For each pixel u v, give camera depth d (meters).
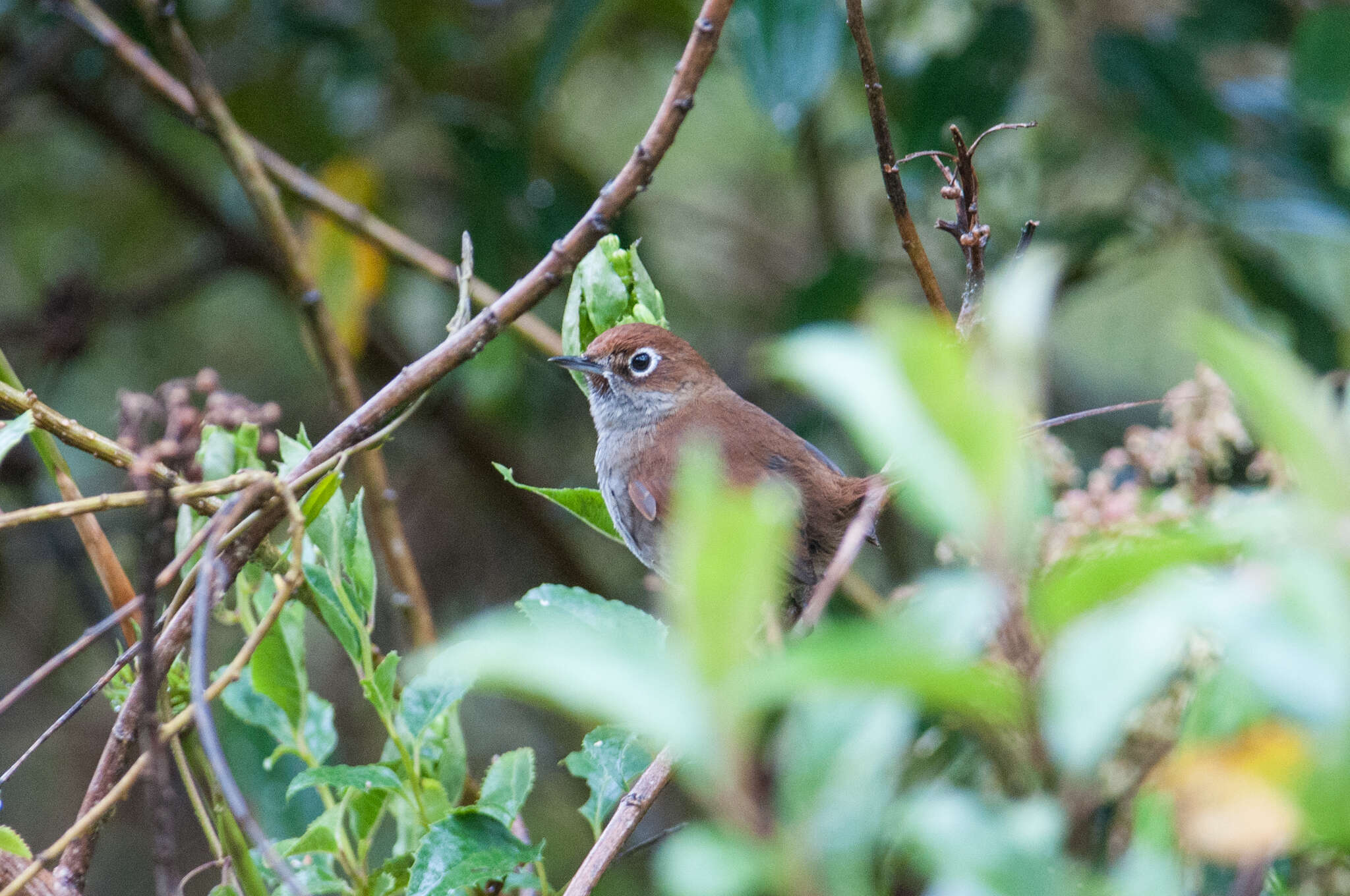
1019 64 11.02
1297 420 2.68
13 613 13.56
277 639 6.02
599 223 6.37
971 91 11.04
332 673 13.27
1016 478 2.73
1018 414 2.77
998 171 12.80
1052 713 2.56
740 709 2.58
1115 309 14.81
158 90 9.57
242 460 6.22
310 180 10.28
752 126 15.41
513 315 6.30
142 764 4.70
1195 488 6.78
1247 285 11.70
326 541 5.80
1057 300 12.10
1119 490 6.88
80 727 13.21
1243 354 2.70
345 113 13.13
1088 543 4.70
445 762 5.96
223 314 15.28
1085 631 2.62
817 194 13.75
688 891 2.56
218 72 13.66
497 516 14.60
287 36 12.73
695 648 2.58
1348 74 10.13
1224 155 10.81
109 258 15.02
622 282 6.98
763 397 14.72
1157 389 14.42
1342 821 2.54
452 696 5.61
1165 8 12.61
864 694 2.70
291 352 14.98
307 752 6.07
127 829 11.40
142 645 4.17
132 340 14.89
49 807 12.93
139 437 6.02
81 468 13.44
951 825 2.66
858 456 13.17
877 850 3.06
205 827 5.48
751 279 15.98
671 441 9.69
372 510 7.85
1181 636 3.09
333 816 5.66
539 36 13.45
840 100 14.75
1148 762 4.87
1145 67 11.04
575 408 15.23
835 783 2.69
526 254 13.19
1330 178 11.65
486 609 14.32
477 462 14.37
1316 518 2.65
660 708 2.58
